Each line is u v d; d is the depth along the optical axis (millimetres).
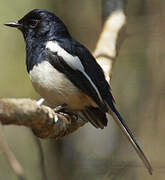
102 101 8617
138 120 13367
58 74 8430
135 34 13000
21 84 14352
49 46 8586
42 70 8398
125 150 13117
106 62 9641
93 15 14125
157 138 13188
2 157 13742
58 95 8516
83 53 8828
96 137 13297
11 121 5816
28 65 8641
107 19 10625
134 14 13797
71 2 14227
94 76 8766
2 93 14133
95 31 14023
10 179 13719
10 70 14461
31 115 6191
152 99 13367
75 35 14109
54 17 9031
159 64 13484
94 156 12766
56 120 6930
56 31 8961
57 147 13211
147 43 13664
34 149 14078
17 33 14641
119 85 13617
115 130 13328
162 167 12461
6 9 14641
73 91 8523
